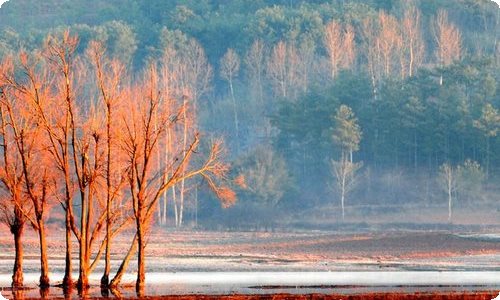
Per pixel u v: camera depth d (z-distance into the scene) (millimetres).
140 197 134250
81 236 135750
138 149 135875
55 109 139500
